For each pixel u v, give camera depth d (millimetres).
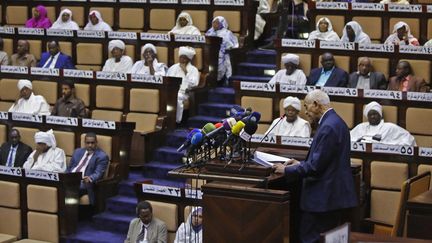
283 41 35500
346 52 34500
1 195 31156
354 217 19844
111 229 30750
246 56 40500
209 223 16547
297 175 17328
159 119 34312
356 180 19891
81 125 32688
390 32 37844
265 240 16031
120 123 32031
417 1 41500
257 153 18500
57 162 32344
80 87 36000
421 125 29797
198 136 17297
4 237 30359
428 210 16781
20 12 46188
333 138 17625
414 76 32938
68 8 44719
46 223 30359
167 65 38125
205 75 37250
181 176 17031
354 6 38312
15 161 33031
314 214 17922
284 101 30656
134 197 31844
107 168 31984
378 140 28875
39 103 36219
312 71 34250
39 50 41531
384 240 14336
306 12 42219
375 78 33156
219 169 16953
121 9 43250
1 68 37938
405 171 25781
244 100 32375
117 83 35406
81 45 40281
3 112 34281
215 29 39781
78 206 30891
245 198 16188
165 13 42281
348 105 30750
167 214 27969
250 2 40656
